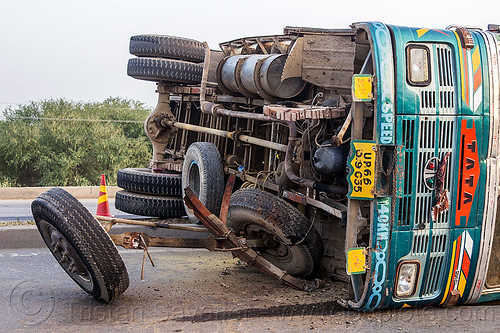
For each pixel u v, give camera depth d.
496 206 5.62
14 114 26.56
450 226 5.48
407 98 5.27
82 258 5.28
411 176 5.32
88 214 5.31
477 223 5.57
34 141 25.16
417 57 5.35
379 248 5.32
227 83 8.46
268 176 7.71
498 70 5.56
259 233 6.77
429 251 5.46
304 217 6.41
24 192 15.76
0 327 5.10
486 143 5.52
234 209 6.62
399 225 5.34
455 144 5.42
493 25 5.90
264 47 8.84
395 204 5.29
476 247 5.60
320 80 7.09
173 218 10.29
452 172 5.43
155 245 5.94
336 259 6.80
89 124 26.36
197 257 8.00
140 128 27.94
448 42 5.45
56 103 27.25
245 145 8.62
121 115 28.00
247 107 8.52
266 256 6.92
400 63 5.29
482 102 5.48
